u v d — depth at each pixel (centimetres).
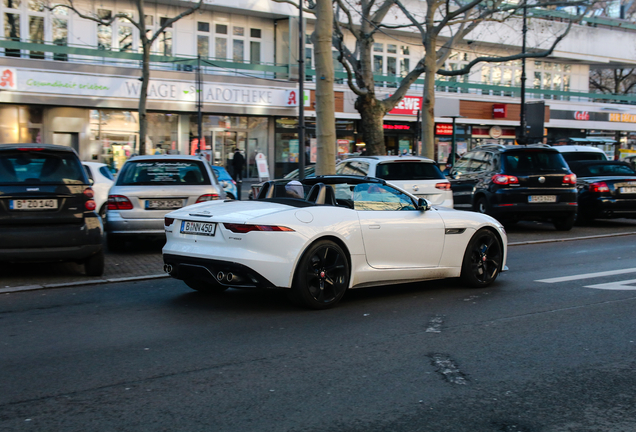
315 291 640
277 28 2983
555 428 358
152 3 2706
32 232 768
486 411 382
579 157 1878
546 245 1211
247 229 605
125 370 455
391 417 371
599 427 360
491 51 3544
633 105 4078
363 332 563
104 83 2464
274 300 696
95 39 2605
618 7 3903
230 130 2861
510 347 518
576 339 543
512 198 1351
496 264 790
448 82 3319
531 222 1683
